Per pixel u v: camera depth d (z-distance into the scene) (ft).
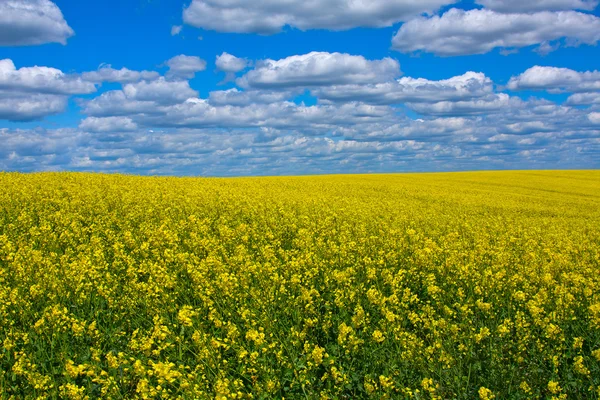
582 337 24.36
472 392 21.53
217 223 54.60
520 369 23.22
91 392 20.47
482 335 23.73
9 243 36.24
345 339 23.48
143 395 18.85
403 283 34.40
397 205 85.92
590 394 21.44
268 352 23.94
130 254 39.78
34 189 68.64
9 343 22.45
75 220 50.60
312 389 21.27
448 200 108.58
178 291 31.32
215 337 25.09
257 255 42.16
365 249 44.09
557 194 138.00
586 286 33.86
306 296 28.84
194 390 19.56
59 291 29.37
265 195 83.05
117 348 24.36
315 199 82.74
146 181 95.61
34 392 19.89
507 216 86.33
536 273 37.45
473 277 34.71
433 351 23.47
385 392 20.59
